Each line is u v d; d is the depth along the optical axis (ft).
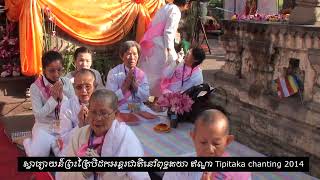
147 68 20.34
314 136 11.98
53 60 13.43
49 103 13.21
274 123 13.50
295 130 12.65
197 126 7.77
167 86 16.92
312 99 12.51
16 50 21.21
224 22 16.57
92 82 11.71
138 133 13.42
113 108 9.09
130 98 15.71
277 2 37.47
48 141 12.23
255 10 39.09
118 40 23.49
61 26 21.15
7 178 13.05
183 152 11.82
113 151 9.12
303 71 13.00
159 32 20.07
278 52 13.85
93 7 22.17
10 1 20.25
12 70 20.98
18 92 20.84
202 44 35.99
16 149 15.30
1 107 19.31
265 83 14.34
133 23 24.12
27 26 19.57
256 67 14.71
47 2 20.36
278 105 13.41
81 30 21.85
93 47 22.91
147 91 15.98
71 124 11.93
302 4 13.57
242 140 14.80
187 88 16.52
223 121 7.68
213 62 31.04
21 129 17.60
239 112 15.31
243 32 15.38
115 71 15.92
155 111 15.75
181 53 21.17
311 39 12.41
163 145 12.41
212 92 16.17
